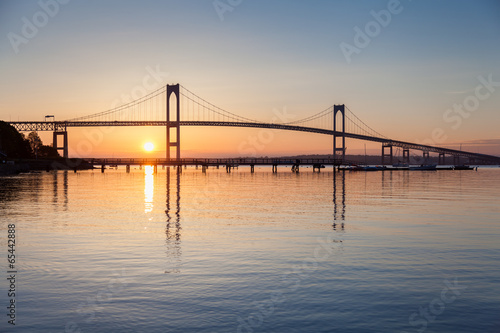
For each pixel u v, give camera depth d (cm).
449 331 1075
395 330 1080
